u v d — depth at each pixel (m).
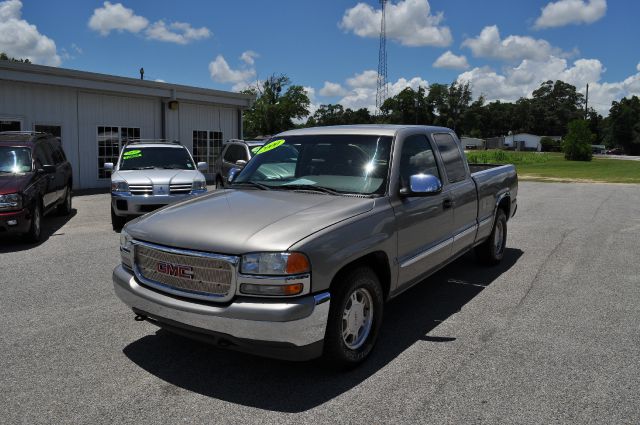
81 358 4.19
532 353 4.28
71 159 17.78
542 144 114.62
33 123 16.69
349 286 3.80
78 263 7.34
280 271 3.40
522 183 23.72
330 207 4.07
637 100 130.25
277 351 3.47
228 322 3.44
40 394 3.61
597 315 5.21
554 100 166.00
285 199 4.34
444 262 5.45
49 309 5.35
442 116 143.62
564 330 4.80
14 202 8.27
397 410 3.38
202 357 4.22
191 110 21.67
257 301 3.42
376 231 4.10
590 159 56.22
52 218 11.73
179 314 3.61
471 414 3.33
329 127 5.43
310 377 3.87
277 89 63.25
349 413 3.35
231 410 3.39
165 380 3.82
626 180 25.75
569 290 6.08
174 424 3.23
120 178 10.20
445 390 3.65
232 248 3.48
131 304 3.97
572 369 3.98
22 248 8.39
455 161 5.87
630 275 6.74
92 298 5.72
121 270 4.17
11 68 15.38
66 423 3.24
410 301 5.70
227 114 23.36
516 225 10.78
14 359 4.16
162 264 3.79
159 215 4.18
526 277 6.65
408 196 4.53
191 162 11.90
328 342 3.73
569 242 8.91
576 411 3.38
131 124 19.53
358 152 4.81
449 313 5.29
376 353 4.29
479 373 3.91
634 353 4.28
